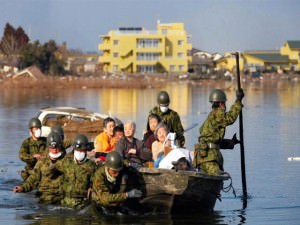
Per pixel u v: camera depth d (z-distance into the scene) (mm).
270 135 45875
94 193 22016
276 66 196625
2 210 22406
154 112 25312
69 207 22562
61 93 103375
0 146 39406
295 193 25641
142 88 123000
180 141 25438
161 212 21891
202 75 161000
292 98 91188
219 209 22875
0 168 31203
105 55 182500
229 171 30531
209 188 22047
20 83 120125
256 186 27016
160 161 22344
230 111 23219
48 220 21125
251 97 93688
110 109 69625
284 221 21250
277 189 26375
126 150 23312
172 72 174125
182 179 21188
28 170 26328
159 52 178625
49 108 45562
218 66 181125
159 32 179750
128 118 58531
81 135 22578
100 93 103188
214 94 23250
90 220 21109
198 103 79812
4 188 26281
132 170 21469
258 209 22969
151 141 24156
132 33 179375
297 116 62094
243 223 20953
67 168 22688
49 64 165750
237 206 23406
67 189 22656
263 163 32812
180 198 21531
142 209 21812
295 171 30500
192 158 22906
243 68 178000
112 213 21859
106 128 24984
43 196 23297
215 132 23109
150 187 21422
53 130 25547
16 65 166500
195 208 22172
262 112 67188
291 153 36438
